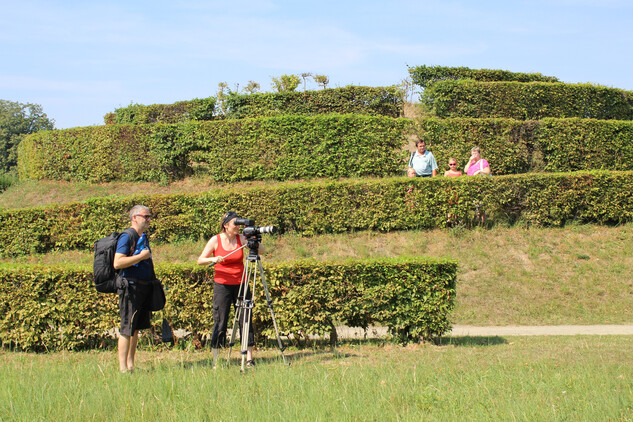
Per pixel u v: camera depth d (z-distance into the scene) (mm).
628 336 10055
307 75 29078
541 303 12656
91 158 21188
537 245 14789
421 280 9281
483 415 5180
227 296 7688
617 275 13672
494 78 23969
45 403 5578
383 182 15594
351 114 19547
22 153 24188
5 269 9234
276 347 9133
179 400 5781
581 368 6984
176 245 15555
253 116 21922
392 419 5105
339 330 10539
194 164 21047
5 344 9445
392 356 8234
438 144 19297
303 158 19391
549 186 15625
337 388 6074
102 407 5512
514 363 7480
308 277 9078
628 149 20125
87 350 9180
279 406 5473
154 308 7469
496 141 19359
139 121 22547
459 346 9133
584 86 22297
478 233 15211
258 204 15609
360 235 15492
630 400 5535
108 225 15961
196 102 22016
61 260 15477
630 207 15953
